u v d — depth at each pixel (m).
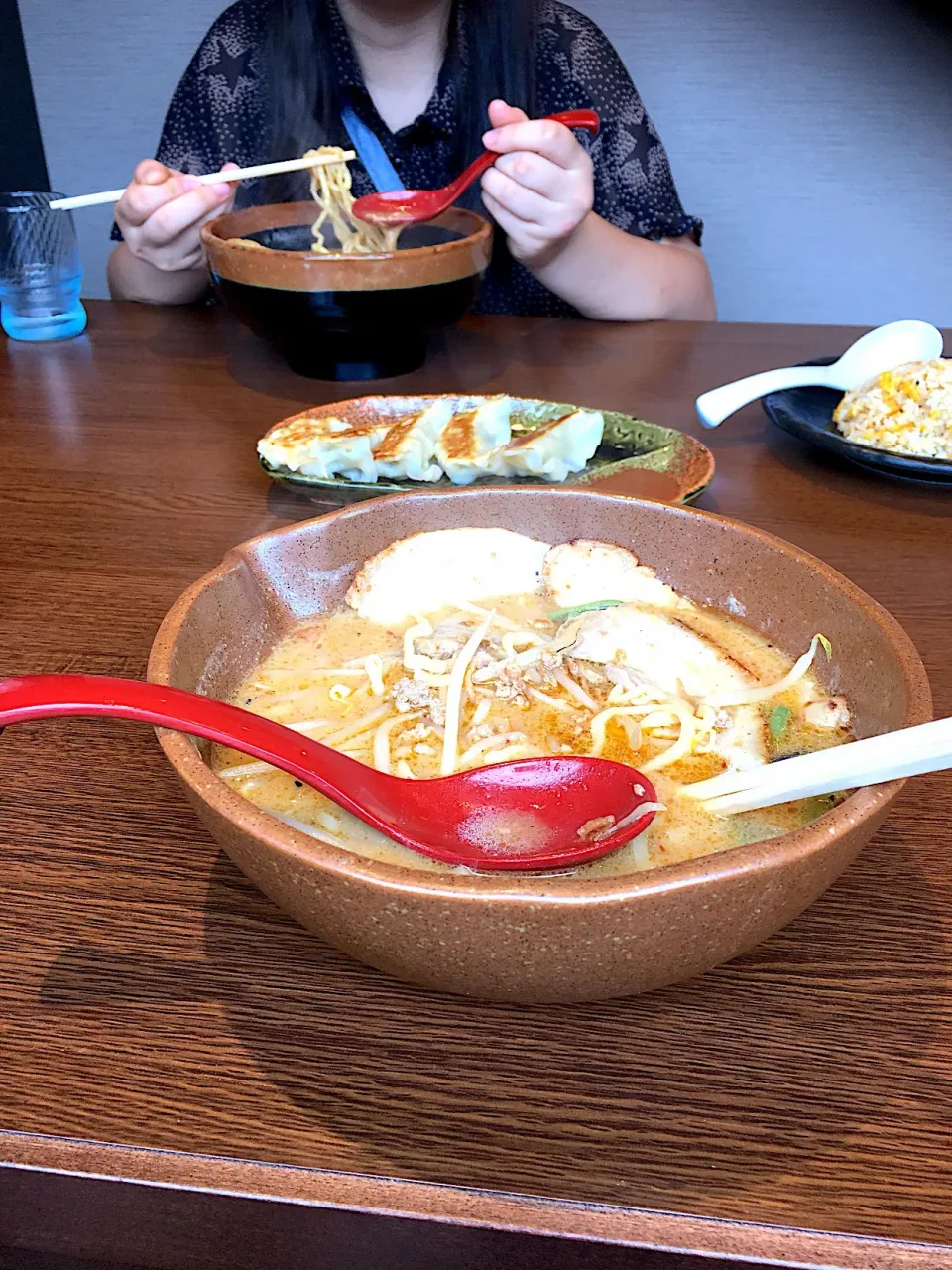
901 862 0.32
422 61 1.10
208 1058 0.26
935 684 0.40
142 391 0.74
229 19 1.13
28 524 0.54
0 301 0.84
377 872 0.22
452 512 0.41
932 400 0.59
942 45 1.35
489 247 0.75
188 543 0.52
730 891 0.22
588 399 0.70
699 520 0.39
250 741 0.27
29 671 0.41
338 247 0.85
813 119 1.43
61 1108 0.24
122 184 1.65
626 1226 0.22
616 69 1.13
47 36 1.54
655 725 0.34
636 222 1.09
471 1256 0.22
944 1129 0.24
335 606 0.41
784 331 0.84
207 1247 0.24
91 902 0.30
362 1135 0.24
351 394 0.72
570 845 0.28
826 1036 0.26
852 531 0.53
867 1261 0.21
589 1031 0.26
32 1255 0.31
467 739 0.34
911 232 1.49
